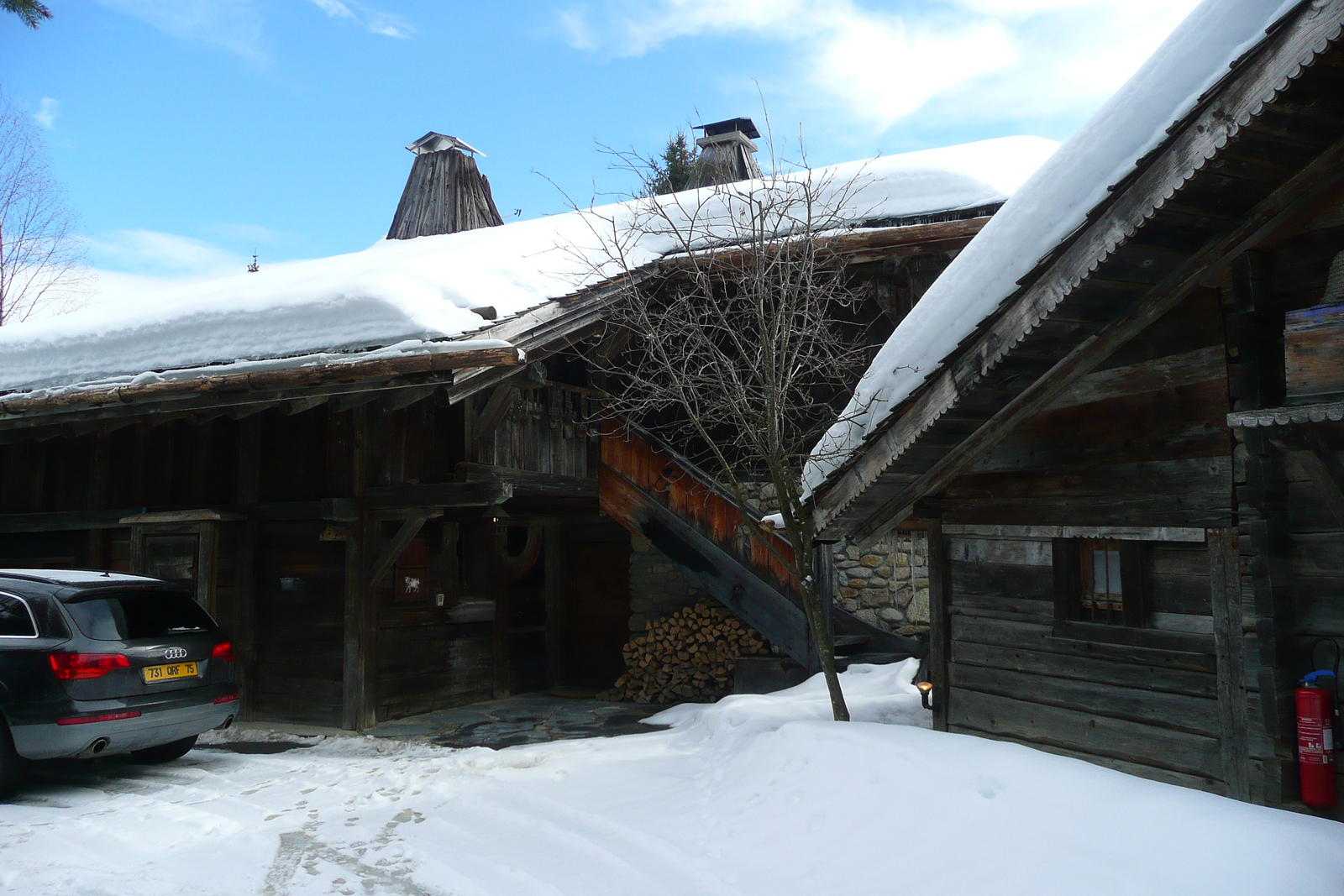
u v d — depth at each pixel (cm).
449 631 980
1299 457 339
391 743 771
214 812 543
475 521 1038
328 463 884
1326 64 297
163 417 898
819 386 976
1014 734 526
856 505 563
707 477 943
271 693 900
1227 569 409
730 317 929
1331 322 328
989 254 435
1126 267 382
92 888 412
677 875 399
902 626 945
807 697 746
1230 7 326
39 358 980
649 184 806
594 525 1169
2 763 576
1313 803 362
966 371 441
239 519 917
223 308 854
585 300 852
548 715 913
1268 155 335
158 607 657
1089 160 379
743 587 914
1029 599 523
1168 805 343
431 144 1880
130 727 596
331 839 485
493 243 939
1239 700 401
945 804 392
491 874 418
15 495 1080
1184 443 430
